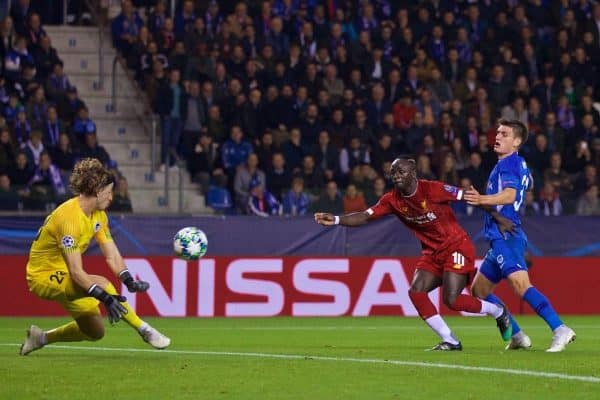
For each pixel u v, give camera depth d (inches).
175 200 2228.1
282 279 1961.1
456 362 994.7
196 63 2370.8
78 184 976.9
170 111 2266.2
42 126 2154.3
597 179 2212.1
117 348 1173.7
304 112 2314.2
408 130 2297.0
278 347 1216.2
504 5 2684.5
